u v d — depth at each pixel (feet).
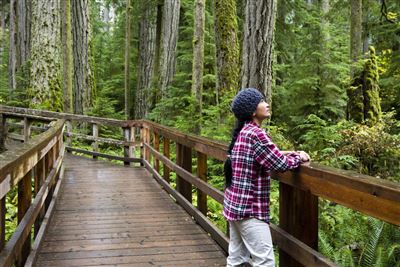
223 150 13.78
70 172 32.53
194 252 15.40
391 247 13.33
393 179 22.17
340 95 39.96
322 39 41.78
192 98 34.88
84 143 47.91
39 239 15.11
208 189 16.44
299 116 39.06
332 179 7.81
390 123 28.78
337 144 25.58
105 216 20.31
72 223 19.07
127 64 68.90
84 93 55.62
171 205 22.54
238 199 9.32
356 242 15.52
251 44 21.29
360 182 7.00
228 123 29.17
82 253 15.23
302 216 9.64
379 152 23.45
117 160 40.24
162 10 70.18
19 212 12.08
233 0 35.76
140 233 17.63
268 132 24.98
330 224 16.61
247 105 9.37
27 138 38.37
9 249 9.27
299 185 9.17
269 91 21.44
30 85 42.73
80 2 55.36
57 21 42.70
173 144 35.76
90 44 56.18
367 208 6.86
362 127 25.09
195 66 37.58
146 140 34.83
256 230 9.30
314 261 8.66
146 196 24.68
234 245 10.49
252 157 9.20
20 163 10.34
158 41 71.56
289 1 54.60
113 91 84.79
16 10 79.10
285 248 9.94
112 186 27.48
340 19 59.62
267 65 21.31
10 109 39.73
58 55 42.91
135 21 79.00
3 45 106.73
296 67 43.09
